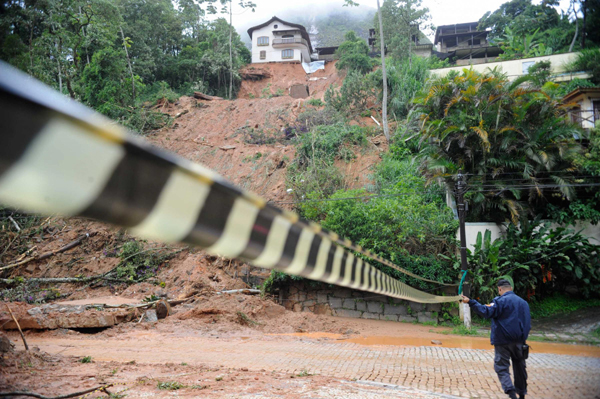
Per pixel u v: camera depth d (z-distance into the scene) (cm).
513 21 5697
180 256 2634
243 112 4469
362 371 1071
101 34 4288
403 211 2100
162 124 4350
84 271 2653
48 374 927
